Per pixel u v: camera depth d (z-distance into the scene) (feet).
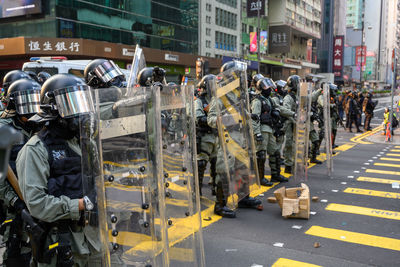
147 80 13.23
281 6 155.84
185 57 103.35
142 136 7.30
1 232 8.56
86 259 6.93
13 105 8.87
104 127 6.72
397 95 238.27
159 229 7.58
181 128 8.57
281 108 22.65
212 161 18.12
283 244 13.21
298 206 15.75
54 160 6.57
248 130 16.51
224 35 130.21
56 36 73.26
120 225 6.98
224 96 14.80
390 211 17.03
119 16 86.43
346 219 15.94
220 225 15.15
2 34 79.51
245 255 12.30
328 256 12.21
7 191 7.87
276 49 159.02
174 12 104.88
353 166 27.53
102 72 9.48
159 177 7.53
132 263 7.23
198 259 9.06
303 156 22.00
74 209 6.34
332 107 33.14
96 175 6.55
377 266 11.48
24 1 73.97
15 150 8.25
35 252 6.52
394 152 33.96
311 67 199.93
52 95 6.53
